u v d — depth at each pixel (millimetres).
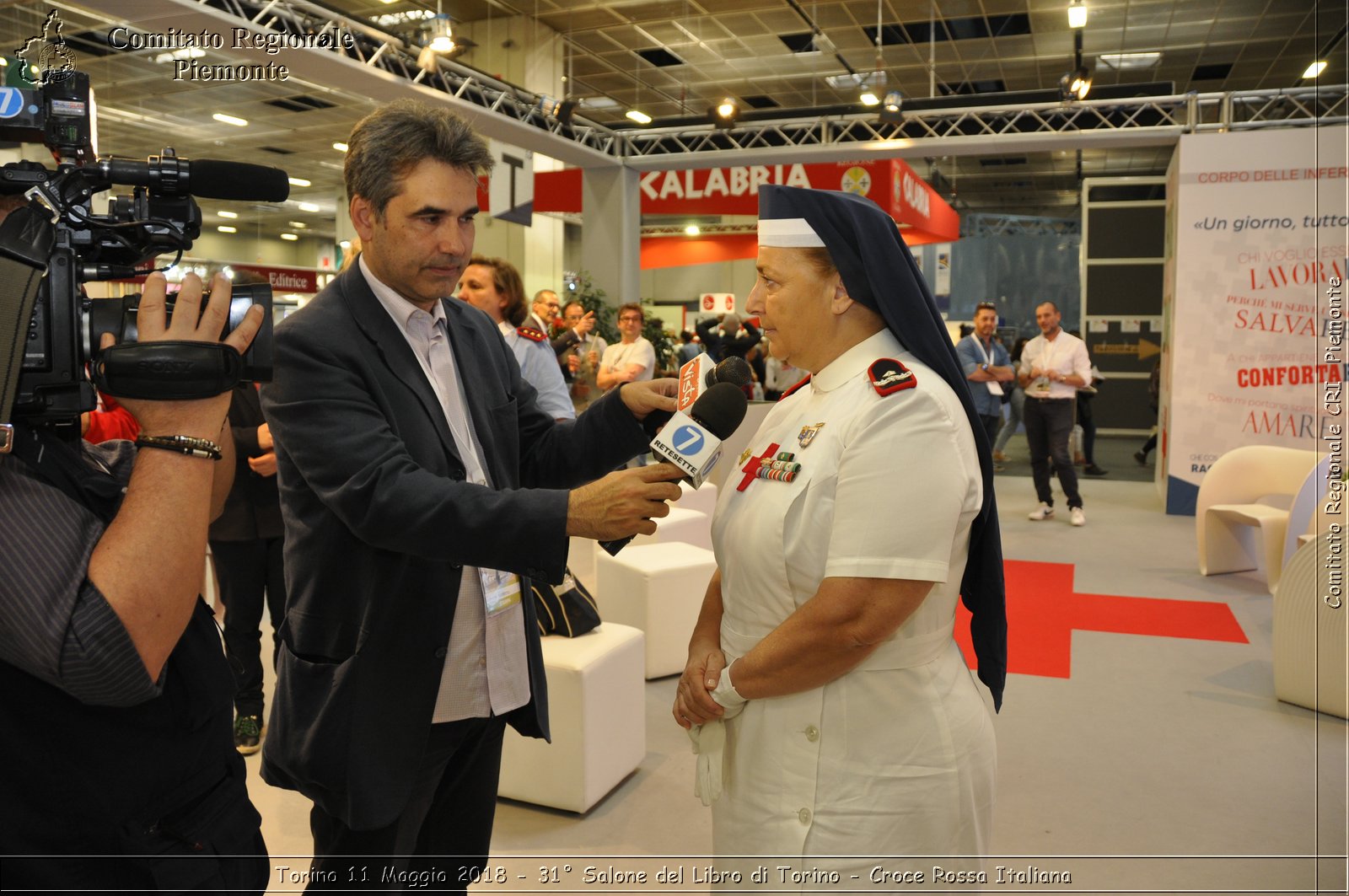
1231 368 7340
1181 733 3305
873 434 1240
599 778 2764
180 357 851
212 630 1025
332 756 1411
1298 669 3518
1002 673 1441
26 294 796
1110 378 12914
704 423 1232
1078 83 8617
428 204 1359
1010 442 14125
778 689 1300
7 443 767
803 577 1316
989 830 1428
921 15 10508
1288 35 11109
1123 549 6289
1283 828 2625
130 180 916
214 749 1001
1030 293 16734
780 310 1376
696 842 2559
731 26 10836
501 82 8195
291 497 1454
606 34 11141
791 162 9852
